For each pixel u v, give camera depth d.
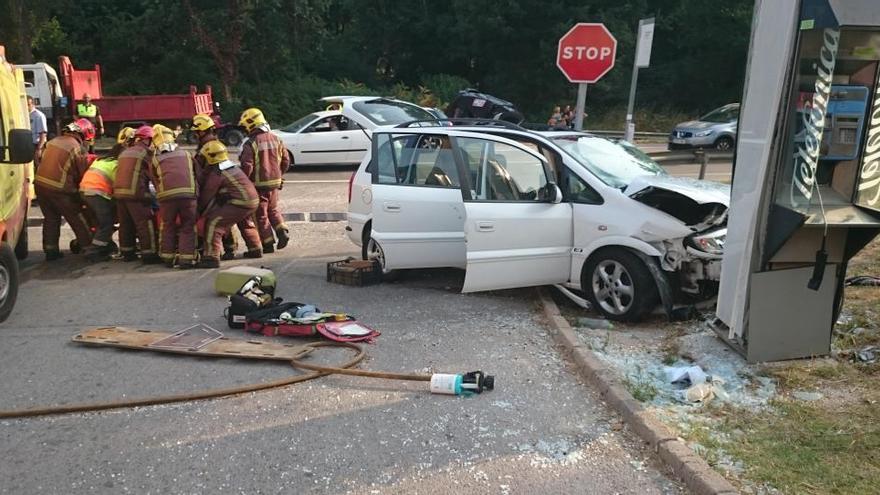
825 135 4.60
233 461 3.86
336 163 17.41
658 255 5.85
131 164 8.28
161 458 3.89
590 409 4.49
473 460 3.86
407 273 8.02
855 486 3.45
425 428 4.23
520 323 6.20
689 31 37.84
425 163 7.14
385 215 7.22
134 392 4.73
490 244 6.25
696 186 6.33
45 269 8.41
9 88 7.61
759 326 4.84
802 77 4.47
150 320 6.38
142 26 31.53
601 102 37.84
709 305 6.12
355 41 41.75
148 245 8.56
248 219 8.83
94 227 9.09
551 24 35.91
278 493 3.56
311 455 3.92
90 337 5.70
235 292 6.87
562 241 6.40
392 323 6.21
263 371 5.09
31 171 10.12
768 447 3.85
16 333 6.01
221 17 29.95
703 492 3.46
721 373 4.85
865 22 4.15
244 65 32.94
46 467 3.79
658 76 38.97
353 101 17.27
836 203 4.64
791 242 4.78
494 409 4.49
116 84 32.34
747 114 4.95
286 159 9.28
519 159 6.54
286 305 6.09
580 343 5.45
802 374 4.76
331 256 9.00
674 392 4.65
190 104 23.50
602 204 6.20
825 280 4.80
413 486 3.61
